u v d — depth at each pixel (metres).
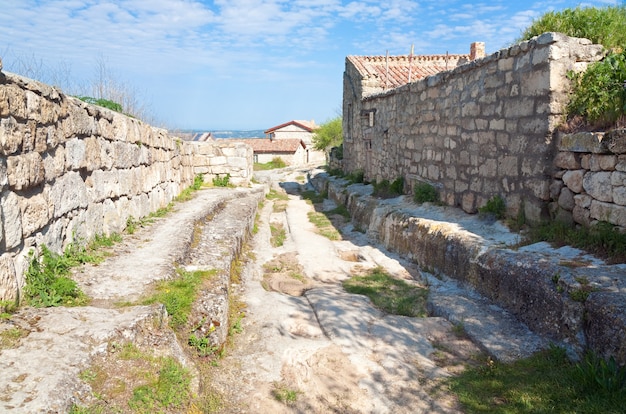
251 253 7.66
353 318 4.80
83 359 2.73
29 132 3.70
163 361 3.05
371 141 12.90
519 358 3.83
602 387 3.15
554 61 5.20
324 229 10.08
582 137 4.80
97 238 5.35
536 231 5.32
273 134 56.59
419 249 6.83
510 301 4.63
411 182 9.48
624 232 4.36
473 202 6.98
